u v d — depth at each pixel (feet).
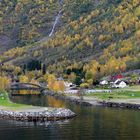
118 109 561.43
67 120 444.14
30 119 450.71
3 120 445.37
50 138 349.61
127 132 369.50
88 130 380.58
